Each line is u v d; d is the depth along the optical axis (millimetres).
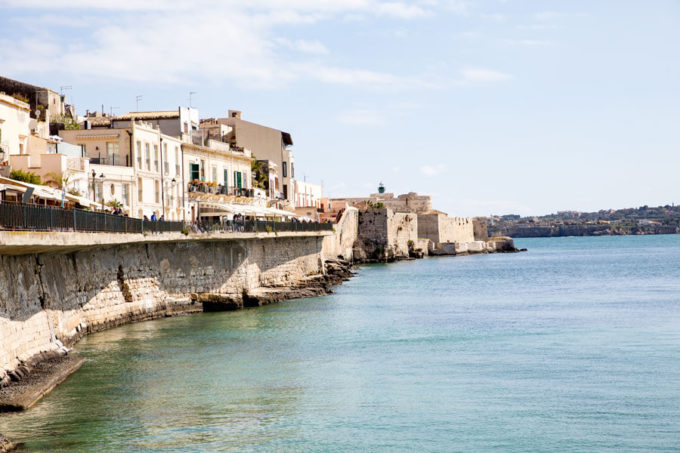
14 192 40250
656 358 44094
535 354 45781
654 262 162000
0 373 32094
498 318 62875
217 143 90000
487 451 28672
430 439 29734
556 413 33125
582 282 105812
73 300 45875
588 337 52094
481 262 165125
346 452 28234
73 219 37062
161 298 59094
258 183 105750
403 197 192125
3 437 28078
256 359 43375
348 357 44406
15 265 34781
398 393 36188
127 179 65938
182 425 30766
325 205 169625
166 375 38812
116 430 29844
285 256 82000
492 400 35094
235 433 30031
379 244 152250
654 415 32750
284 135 129875
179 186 76812
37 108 73250
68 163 55406
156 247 58719
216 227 62375
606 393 36281
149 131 70562
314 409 33344
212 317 59656
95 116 94625
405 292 86375
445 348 47688
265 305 69062
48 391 33781
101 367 39500
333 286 93125
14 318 34156
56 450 27531
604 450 28766
